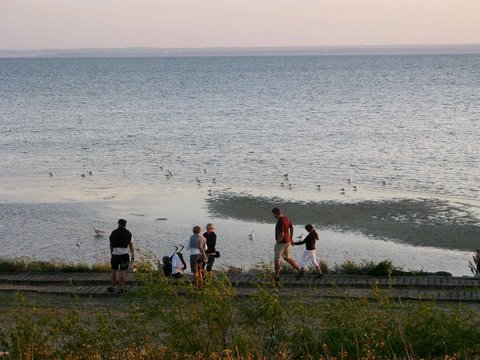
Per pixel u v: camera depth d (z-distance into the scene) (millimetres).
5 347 14125
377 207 51406
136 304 15891
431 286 24219
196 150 85562
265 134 100750
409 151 81000
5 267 27516
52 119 125500
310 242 25438
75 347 13727
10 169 72562
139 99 172250
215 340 14125
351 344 13484
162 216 50219
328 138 94875
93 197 57812
